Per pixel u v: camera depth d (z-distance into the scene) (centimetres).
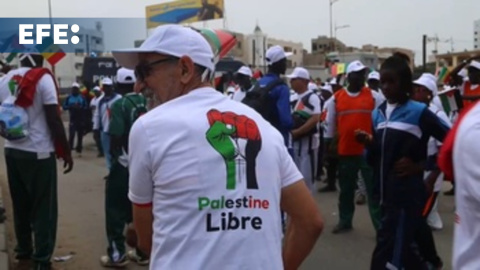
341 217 712
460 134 202
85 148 1759
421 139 418
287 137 584
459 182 202
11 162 538
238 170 208
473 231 199
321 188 995
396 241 415
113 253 579
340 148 687
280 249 213
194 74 229
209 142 209
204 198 203
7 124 514
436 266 439
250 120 221
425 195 421
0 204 760
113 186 566
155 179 210
